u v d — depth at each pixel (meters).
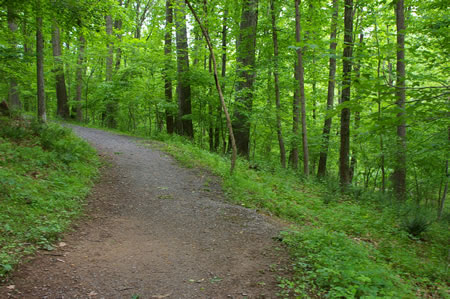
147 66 16.28
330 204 9.08
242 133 14.41
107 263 4.46
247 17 13.98
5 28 10.77
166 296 3.74
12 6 9.17
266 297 3.76
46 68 20.03
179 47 16.00
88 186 7.80
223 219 6.68
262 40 15.38
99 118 30.20
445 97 4.73
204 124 17.16
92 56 19.38
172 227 6.13
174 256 4.87
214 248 5.25
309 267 4.50
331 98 16.53
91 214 6.33
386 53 5.32
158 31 17.45
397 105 4.81
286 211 7.71
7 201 5.50
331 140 16.38
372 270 4.21
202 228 6.16
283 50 15.37
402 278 4.86
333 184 11.12
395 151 8.11
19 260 4.08
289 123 17.66
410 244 6.82
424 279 4.92
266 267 4.56
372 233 7.04
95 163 9.69
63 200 6.37
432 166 10.84
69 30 11.30
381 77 4.52
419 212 8.40
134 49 16.64
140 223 6.22
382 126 4.98
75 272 4.10
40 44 10.87
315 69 15.61
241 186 9.12
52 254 4.48
